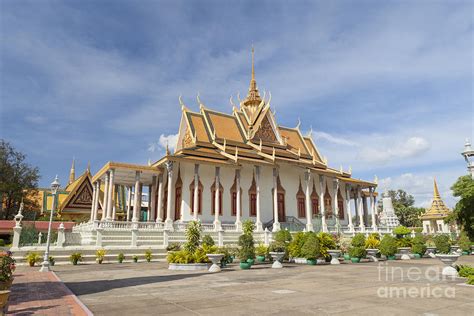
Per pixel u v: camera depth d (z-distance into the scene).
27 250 22.48
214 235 31.81
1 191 49.81
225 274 16.56
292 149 48.88
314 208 45.88
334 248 24.14
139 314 8.09
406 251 27.77
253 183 41.16
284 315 7.86
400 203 90.25
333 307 8.68
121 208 60.34
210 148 40.78
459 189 31.94
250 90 51.31
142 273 17.14
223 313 8.12
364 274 16.14
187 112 42.88
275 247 20.83
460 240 32.97
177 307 8.84
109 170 32.94
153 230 28.67
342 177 47.62
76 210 50.34
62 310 8.52
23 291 11.48
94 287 12.45
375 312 8.09
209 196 37.66
